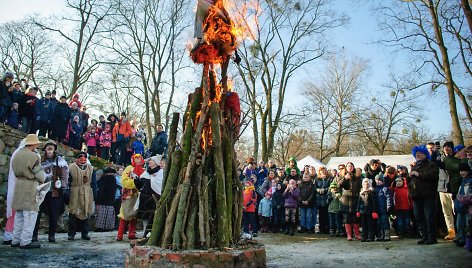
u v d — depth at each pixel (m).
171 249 4.22
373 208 8.66
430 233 7.50
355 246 7.93
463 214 6.94
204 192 4.51
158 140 14.02
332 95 33.31
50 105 12.09
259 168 12.34
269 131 22.44
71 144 13.07
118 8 22.39
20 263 5.39
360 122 32.97
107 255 6.35
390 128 34.00
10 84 11.05
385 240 8.65
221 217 4.46
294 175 11.20
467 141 29.89
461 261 5.67
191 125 4.87
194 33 4.92
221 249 4.22
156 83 24.02
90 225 10.71
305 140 38.94
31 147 6.86
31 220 6.74
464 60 16.45
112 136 14.35
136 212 8.37
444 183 8.02
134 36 23.67
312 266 5.62
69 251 6.66
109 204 10.59
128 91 25.11
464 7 9.42
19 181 6.70
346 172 9.70
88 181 8.58
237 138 5.18
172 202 4.52
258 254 4.33
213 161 4.75
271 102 22.34
